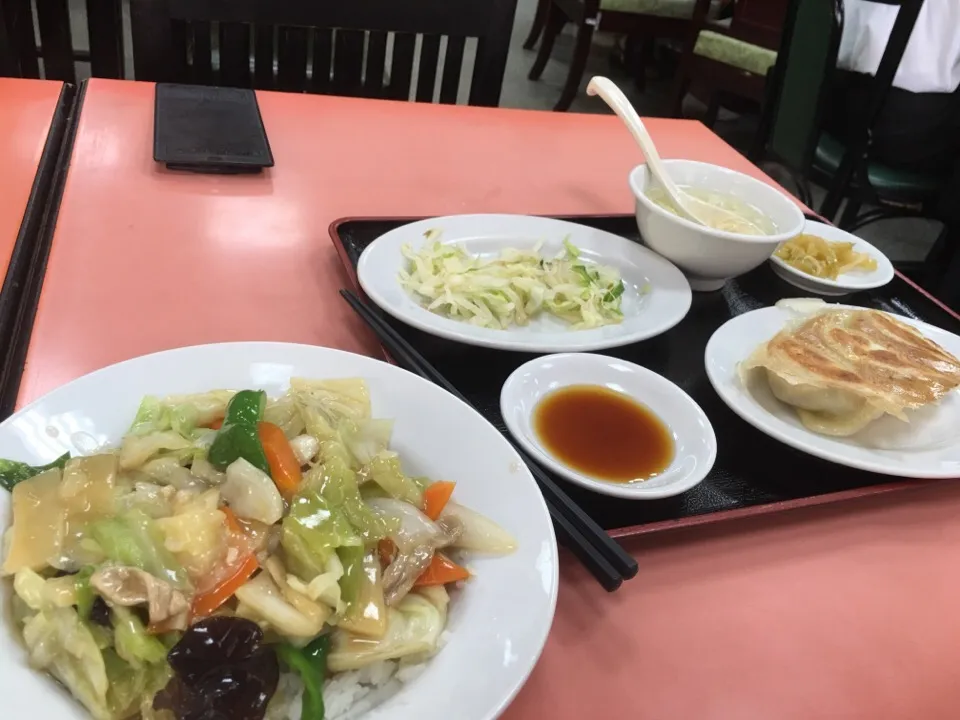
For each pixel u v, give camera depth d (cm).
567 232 124
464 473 68
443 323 94
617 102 122
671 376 102
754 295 125
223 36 162
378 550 61
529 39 471
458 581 61
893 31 214
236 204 118
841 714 64
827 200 252
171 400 69
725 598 73
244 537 58
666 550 76
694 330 114
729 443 91
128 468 61
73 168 117
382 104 161
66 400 66
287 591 55
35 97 135
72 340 86
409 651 56
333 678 55
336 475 62
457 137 156
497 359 97
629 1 378
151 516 57
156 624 52
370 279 99
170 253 104
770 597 74
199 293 98
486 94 185
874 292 131
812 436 89
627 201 145
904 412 90
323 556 56
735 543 79
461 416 72
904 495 88
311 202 124
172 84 143
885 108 249
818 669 68
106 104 137
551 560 60
